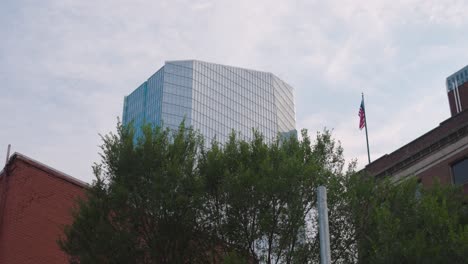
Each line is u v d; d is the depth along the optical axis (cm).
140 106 18050
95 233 1798
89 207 1847
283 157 1919
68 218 2233
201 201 1861
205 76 17988
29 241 2069
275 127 19462
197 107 17250
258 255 1848
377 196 1981
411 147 3919
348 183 1986
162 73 17575
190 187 1852
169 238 1830
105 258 1781
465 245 1545
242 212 1834
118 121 2045
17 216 2067
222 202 1875
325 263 1232
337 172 2045
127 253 1780
